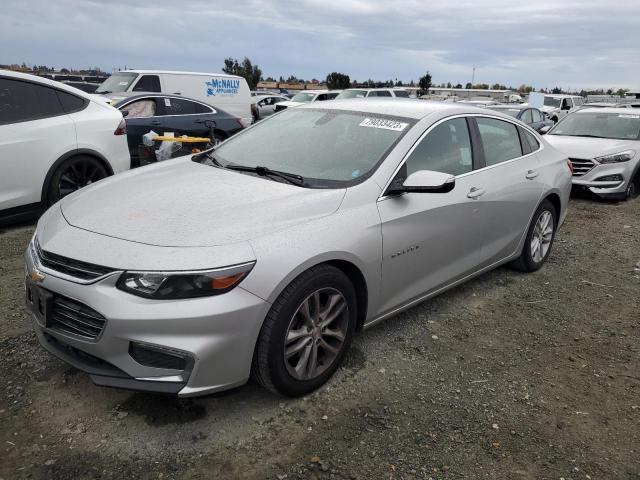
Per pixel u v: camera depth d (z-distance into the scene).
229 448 2.61
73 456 2.50
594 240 6.67
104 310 2.48
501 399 3.14
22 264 4.79
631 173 8.95
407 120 3.82
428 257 3.67
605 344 3.90
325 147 3.70
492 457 2.65
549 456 2.68
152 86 13.37
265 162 3.69
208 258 2.53
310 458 2.57
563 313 4.39
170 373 2.53
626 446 2.79
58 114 6.09
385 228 3.26
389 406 3.00
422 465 2.57
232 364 2.61
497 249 4.49
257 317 2.62
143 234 2.68
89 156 6.29
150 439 2.64
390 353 3.57
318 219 2.97
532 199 4.77
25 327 3.63
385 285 3.37
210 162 3.91
